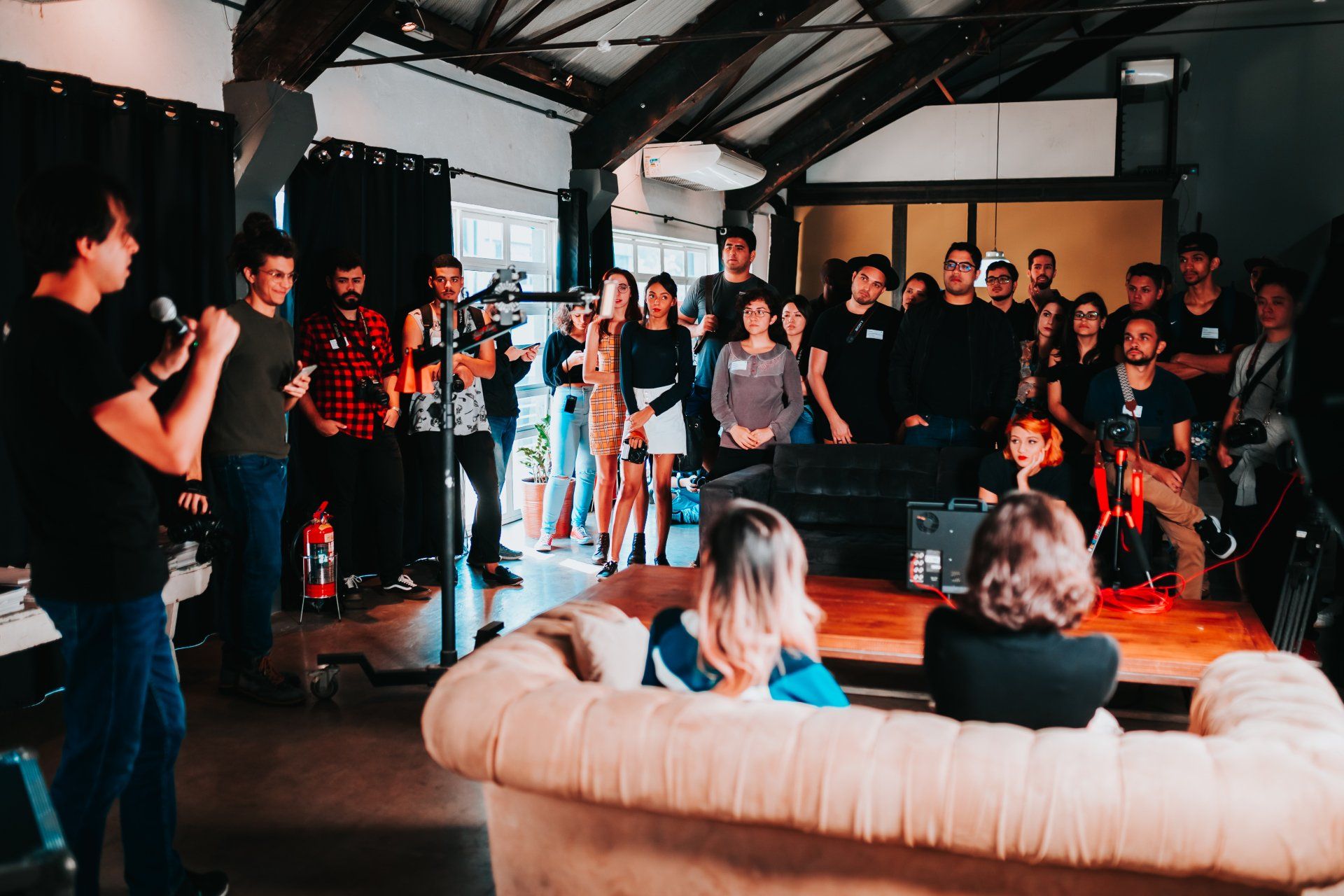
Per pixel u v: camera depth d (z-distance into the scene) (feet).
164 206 13.65
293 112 15.06
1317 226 36.58
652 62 23.53
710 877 5.60
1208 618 10.36
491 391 19.19
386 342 16.60
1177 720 10.30
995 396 17.11
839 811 5.06
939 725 5.26
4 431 6.73
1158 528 14.08
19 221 6.57
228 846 9.08
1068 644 5.90
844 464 16.67
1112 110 34.94
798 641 5.97
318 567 15.74
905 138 36.65
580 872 5.87
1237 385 14.53
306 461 16.34
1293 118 36.55
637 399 18.21
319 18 14.79
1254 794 4.67
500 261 22.00
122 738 6.93
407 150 18.72
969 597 6.04
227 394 11.93
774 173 33.42
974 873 5.18
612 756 5.40
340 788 10.27
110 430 6.42
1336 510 3.24
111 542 6.77
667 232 29.60
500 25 19.48
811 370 18.70
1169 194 34.65
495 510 18.19
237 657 12.55
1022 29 35.81
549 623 7.08
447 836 9.31
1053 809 4.80
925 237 37.01
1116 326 17.28
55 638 11.03
